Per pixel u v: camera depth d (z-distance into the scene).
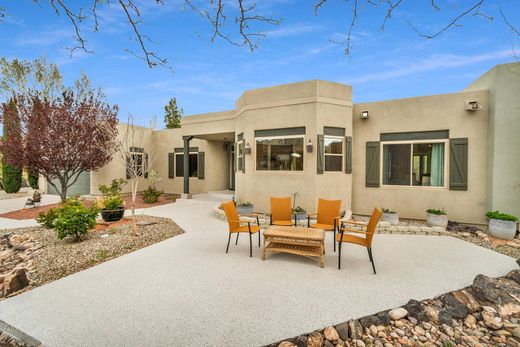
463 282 3.80
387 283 3.74
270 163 8.78
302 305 3.13
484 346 2.72
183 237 6.23
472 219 7.49
